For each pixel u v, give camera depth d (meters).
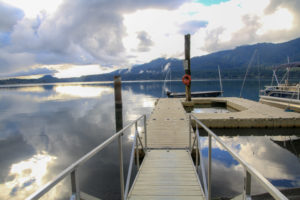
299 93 10.33
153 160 4.03
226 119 7.97
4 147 6.64
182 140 5.38
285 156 5.52
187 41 13.46
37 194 0.85
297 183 3.99
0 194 3.86
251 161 5.18
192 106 13.76
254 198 3.38
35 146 6.73
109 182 4.22
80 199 1.30
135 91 35.19
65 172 1.10
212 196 3.61
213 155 5.63
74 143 7.00
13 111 15.12
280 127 7.82
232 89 31.97
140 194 2.79
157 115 8.93
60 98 25.42
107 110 14.57
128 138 7.36
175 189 2.90
